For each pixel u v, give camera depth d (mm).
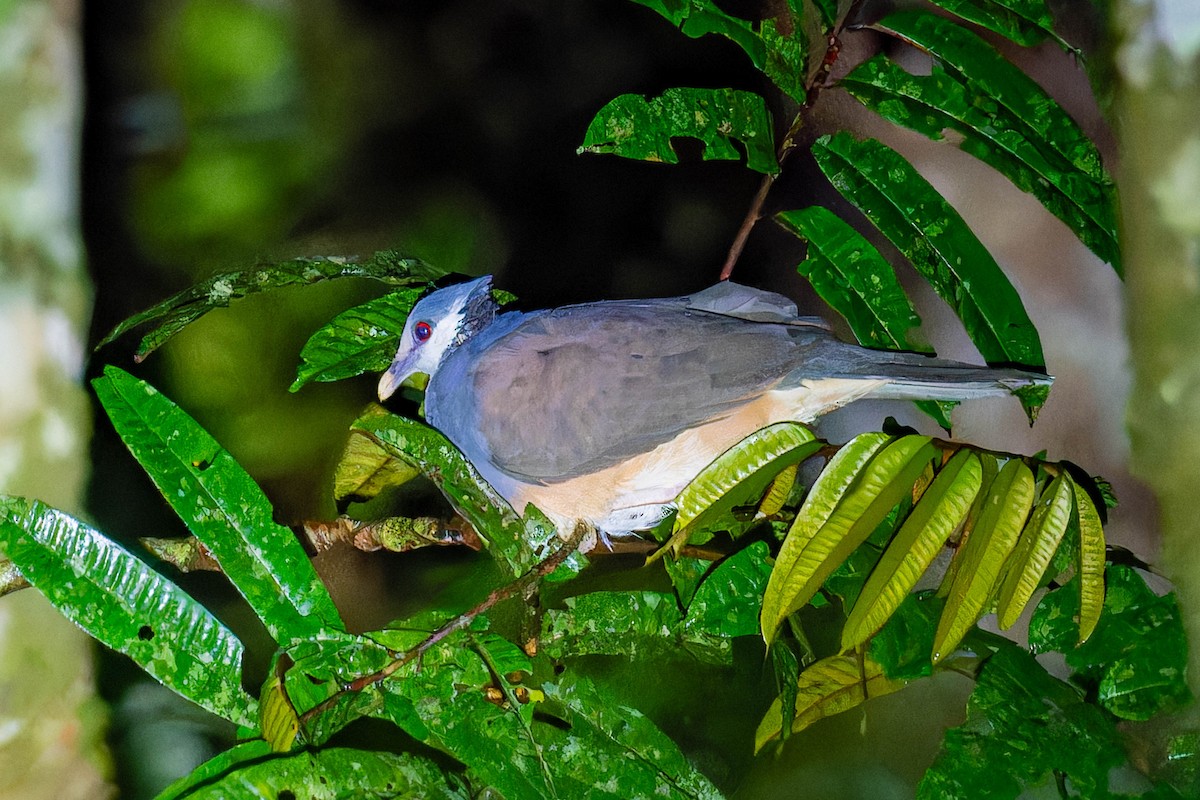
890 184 6824
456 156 10328
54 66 6547
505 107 10484
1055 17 7246
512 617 5898
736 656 7512
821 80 6789
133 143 9180
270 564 5023
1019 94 6613
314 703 4859
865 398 6664
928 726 8070
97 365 8516
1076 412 8406
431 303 7512
